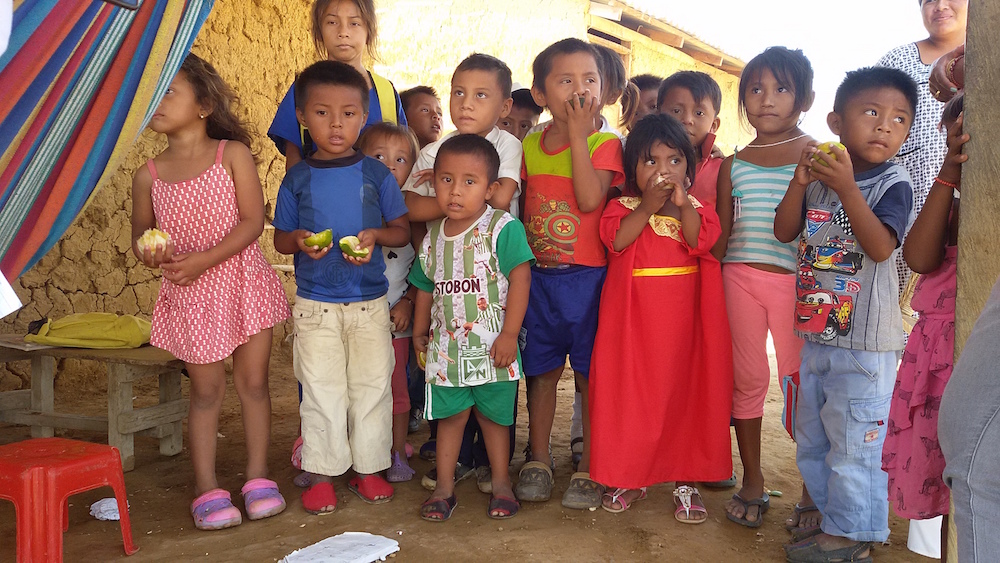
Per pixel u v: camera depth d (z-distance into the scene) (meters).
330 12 3.54
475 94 3.17
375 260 3.14
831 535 2.59
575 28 10.03
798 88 2.99
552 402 3.27
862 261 2.53
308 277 3.06
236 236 2.91
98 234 5.13
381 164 3.17
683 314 2.96
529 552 2.65
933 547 2.67
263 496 2.97
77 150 2.45
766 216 2.98
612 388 2.96
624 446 2.93
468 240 2.97
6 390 4.64
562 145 3.17
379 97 3.72
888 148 2.51
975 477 1.24
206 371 2.97
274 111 6.47
